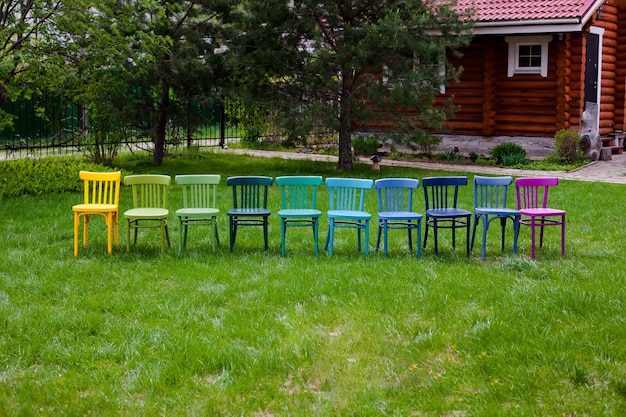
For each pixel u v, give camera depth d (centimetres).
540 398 507
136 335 608
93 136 1608
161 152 1706
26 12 1301
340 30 1556
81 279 770
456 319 646
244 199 920
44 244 913
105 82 1401
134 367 555
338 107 1562
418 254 871
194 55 1549
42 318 643
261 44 1534
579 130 1806
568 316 646
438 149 1950
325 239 966
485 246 889
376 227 1040
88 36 1398
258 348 583
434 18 1500
